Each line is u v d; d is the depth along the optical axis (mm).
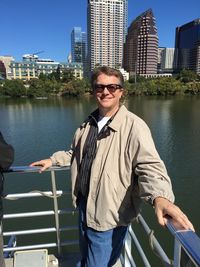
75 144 2098
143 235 8922
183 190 15773
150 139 1683
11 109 64688
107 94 1872
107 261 1904
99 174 1795
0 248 1793
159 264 7824
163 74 151250
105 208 1764
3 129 38594
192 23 161375
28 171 2295
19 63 147500
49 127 39219
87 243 1973
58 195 2512
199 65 151000
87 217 1864
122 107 1842
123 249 2449
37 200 12242
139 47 139250
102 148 1797
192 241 1118
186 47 166625
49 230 2678
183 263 1183
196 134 32375
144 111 54375
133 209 1841
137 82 107562
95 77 1918
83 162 1943
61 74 123812
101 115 1967
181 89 100562
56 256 2703
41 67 151125
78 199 2088
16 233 2633
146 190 1470
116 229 1865
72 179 2086
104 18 138875
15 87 99938
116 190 1764
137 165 1643
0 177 1868
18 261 2521
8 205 11758
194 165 20844
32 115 53281
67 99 89125
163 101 77125
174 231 1189
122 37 144375
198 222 11969
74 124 41125
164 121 41844
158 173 1534
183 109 57406
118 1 140125
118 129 1754
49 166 2322
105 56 142500
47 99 90750
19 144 29094
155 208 1341
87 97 94438
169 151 25219
